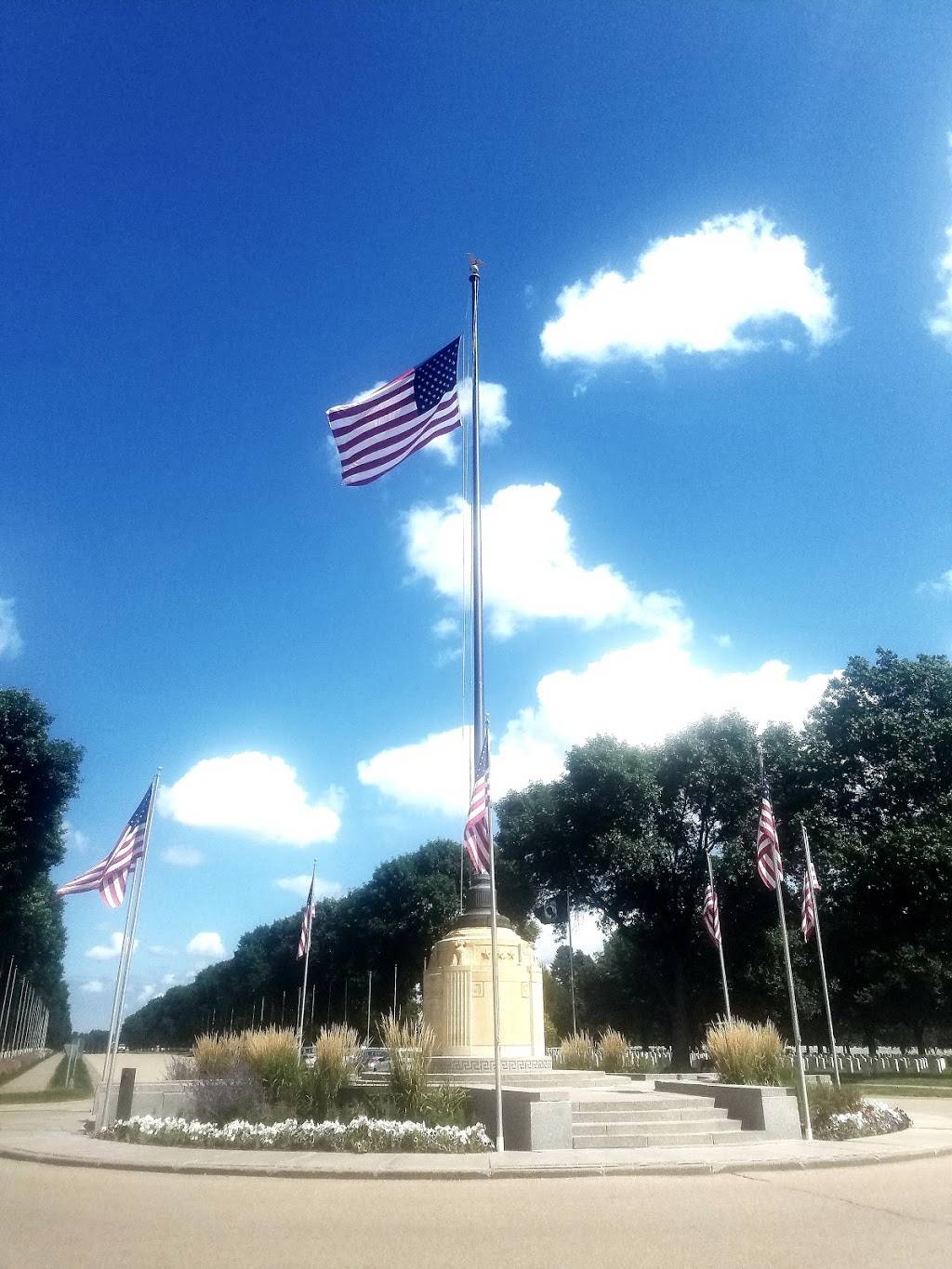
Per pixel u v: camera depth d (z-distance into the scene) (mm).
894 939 45688
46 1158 14875
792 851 46344
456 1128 15727
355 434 18875
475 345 21969
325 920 95000
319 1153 15117
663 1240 8664
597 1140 15898
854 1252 8141
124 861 19953
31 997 98250
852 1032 81562
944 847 41281
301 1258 7957
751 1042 21422
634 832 48531
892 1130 18859
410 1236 8914
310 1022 99312
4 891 40906
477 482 21000
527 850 52719
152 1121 17250
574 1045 28812
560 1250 8242
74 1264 7688
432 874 82812
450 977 20094
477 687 19234
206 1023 155875
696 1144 16203
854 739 46812
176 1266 7645
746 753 47594
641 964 65688
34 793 40219
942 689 46938
